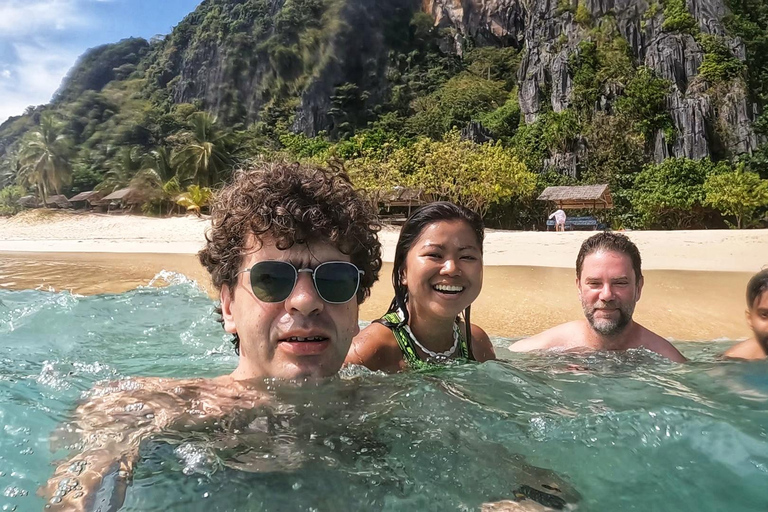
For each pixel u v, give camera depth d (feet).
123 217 60.90
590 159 68.85
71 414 2.45
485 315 7.59
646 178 62.39
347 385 2.63
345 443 2.08
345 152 72.54
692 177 59.41
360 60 114.73
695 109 66.23
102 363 3.67
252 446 2.04
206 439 2.09
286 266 2.34
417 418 2.33
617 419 2.30
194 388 2.62
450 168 53.42
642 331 4.34
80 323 5.13
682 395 2.78
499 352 4.48
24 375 3.23
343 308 2.44
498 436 2.18
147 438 2.10
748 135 66.08
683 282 10.78
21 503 1.74
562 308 8.08
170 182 69.41
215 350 4.16
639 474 1.88
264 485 1.77
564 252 18.39
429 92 111.14
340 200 2.56
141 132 107.76
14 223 56.85
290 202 2.40
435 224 3.32
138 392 2.58
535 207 60.80
